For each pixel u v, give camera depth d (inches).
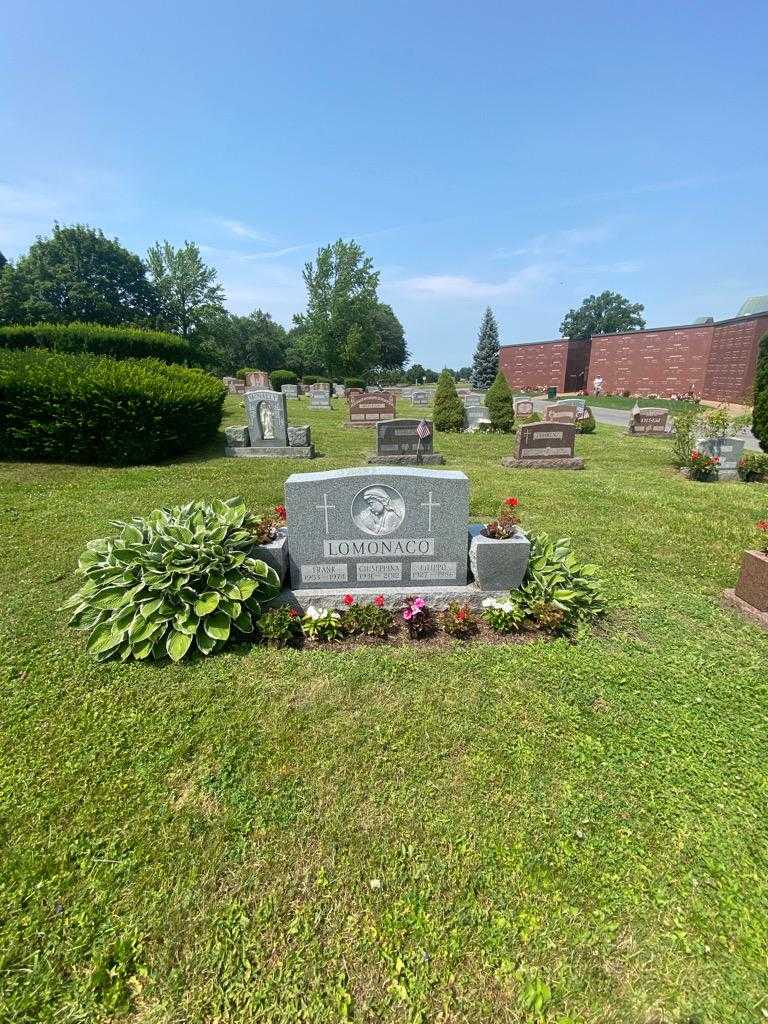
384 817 90.8
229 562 150.1
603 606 170.4
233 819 90.0
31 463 382.3
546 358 1909.4
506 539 163.5
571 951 70.9
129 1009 64.9
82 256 1802.4
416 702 121.3
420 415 923.4
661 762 104.4
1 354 429.1
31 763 101.7
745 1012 64.7
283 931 73.2
